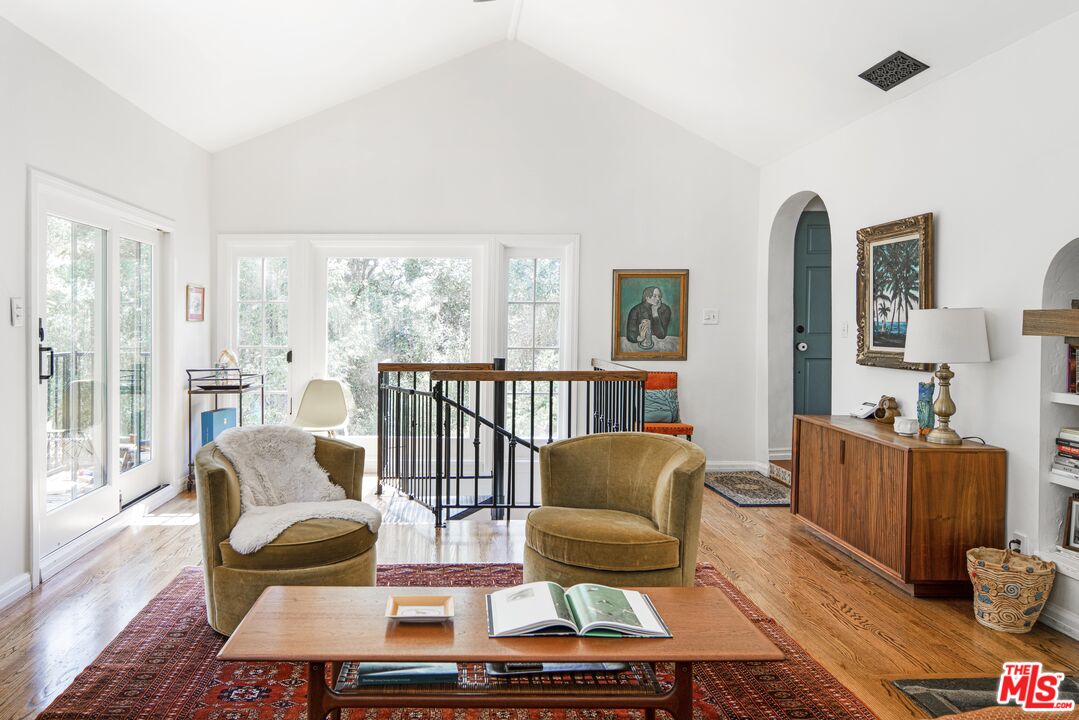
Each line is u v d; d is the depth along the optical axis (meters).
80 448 3.79
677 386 5.91
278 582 2.62
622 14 4.48
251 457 3.07
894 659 2.65
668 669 2.57
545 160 5.78
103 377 4.04
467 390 5.84
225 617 2.64
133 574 3.42
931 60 3.56
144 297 4.62
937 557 3.24
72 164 3.58
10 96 3.07
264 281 5.76
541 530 2.82
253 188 5.64
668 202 5.85
